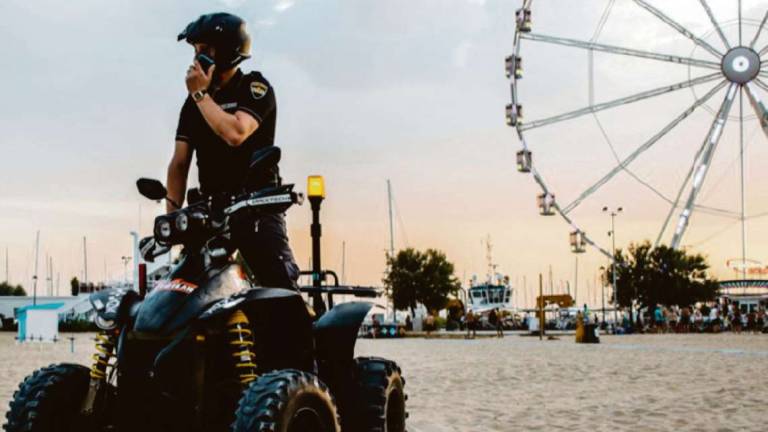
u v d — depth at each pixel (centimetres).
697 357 2498
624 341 4375
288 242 487
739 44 4822
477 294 11069
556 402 1275
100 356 430
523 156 5038
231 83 477
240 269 433
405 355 2922
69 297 10519
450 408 1212
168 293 408
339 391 491
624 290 8494
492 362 2391
